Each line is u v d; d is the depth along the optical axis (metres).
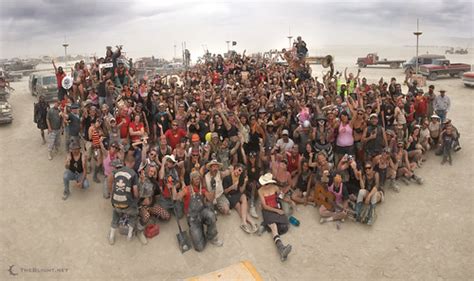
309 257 8.53
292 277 8.04
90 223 9.21
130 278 7.93
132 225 8.50
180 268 8.17
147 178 8.82
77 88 14.13
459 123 15.23
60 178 10.80
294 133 10.90
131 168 8.88
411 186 10.68
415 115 12.97
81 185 9.91
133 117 11.05
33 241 8.71
